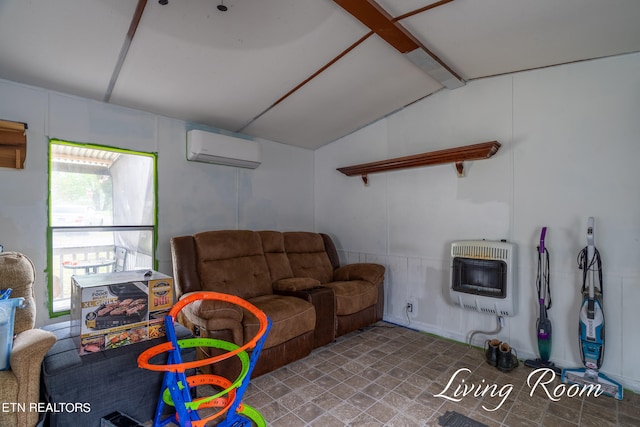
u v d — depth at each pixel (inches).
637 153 88.3
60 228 99.5
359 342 120.5
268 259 131.0
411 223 136.9
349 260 161.3
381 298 140.1
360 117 143.4
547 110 103.0
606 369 91.7
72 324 76.0
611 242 91.6
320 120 141.3
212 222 134.0
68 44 77.6
